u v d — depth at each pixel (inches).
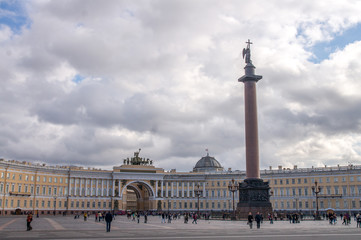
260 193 2817.4
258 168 2851.9
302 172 4697.3
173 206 5265.8
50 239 1132.5
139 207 5669.3
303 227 1866.4
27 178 4527.6
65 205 4916.3
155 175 5275.6
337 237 1206.3
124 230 1633.9
